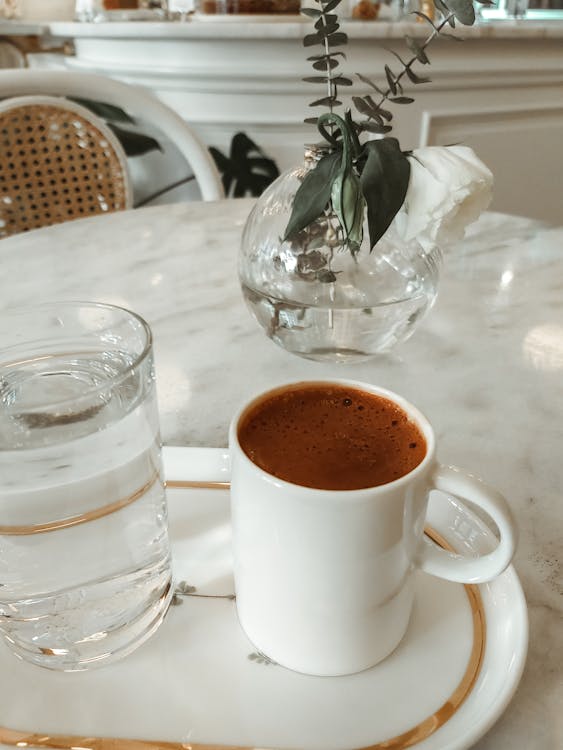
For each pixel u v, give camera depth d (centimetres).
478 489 26
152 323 57
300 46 135
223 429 44
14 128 92
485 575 27
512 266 68
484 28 143
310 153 43
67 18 172
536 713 26
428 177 39
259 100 144
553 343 55
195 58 138
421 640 29
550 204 186
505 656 28
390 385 49
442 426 44
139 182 160
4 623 28
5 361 31
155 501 29
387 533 25
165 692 28
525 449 42
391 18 168
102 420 26
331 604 26
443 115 154
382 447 27
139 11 155
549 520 36
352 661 28
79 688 28
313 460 27
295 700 27
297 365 52
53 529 27
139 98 97
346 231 42
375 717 26
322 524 24
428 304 51
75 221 79
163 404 47
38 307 31
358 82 140
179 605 32
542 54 158
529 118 169
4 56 161
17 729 26
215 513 37
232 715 27
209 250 71
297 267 48
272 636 28
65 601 28
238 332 56
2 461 25
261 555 26
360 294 48
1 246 71
